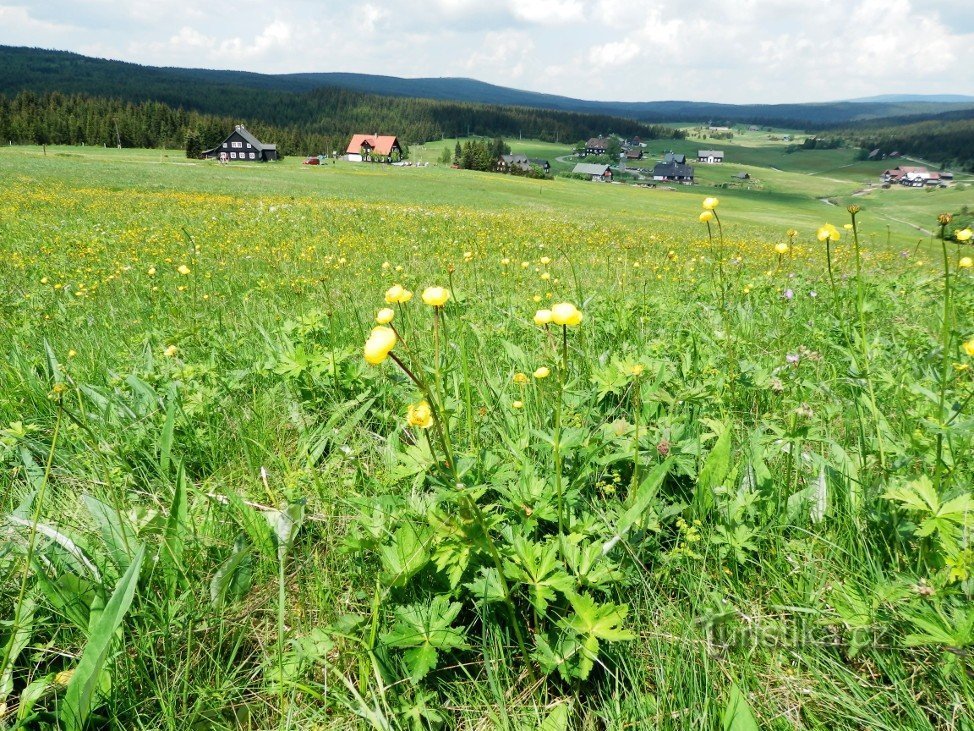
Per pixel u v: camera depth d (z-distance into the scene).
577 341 3.96
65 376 3.33
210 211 21.17
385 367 3.57
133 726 1.54
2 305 5.78
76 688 1.46
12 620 1.71
